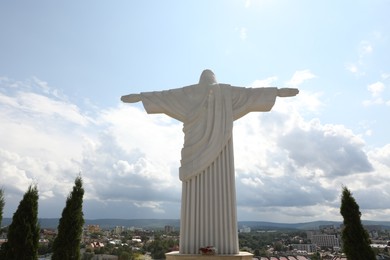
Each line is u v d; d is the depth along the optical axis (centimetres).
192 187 1133
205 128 1180
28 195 1148
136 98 1273
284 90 1238
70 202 1182
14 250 1073
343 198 1122
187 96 1255
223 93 1217
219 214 1096
